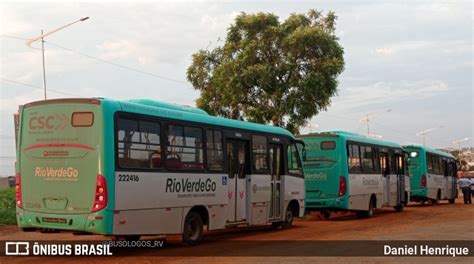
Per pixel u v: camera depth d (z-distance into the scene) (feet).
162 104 47.21
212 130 50.98
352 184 76.38
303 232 60.08
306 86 101.76
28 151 41.88
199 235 49.16
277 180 61.41
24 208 41.78
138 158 42.06
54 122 41.09
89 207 39.37
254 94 107.65
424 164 116.78
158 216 43.80
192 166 47.96
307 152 76.33
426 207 111.45
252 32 109.19
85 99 40.40
